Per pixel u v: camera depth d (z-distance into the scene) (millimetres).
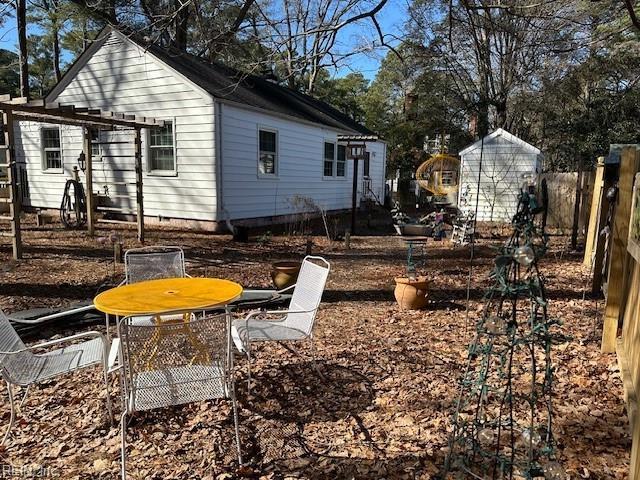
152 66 9914
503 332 1744
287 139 12031
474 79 20016
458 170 14844
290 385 3160
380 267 7391
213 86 9852
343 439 2502
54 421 2713
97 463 2309
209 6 8281
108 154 10977
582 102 16000
